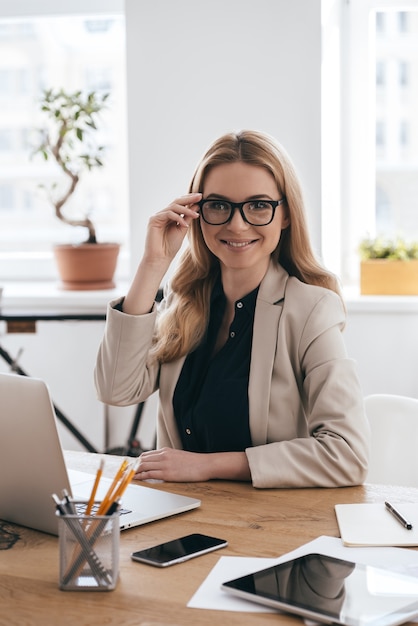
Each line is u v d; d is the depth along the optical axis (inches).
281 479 65.9
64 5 137.6
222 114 124.2
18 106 148.5
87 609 46.2
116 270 145.1
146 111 126.3
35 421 54.7
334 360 70.4
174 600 46.9
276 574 48.7
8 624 44.8
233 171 69.8
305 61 120.7
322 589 46.4
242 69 122.8
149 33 124.8
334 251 132.1
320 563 50.1
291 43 120.9
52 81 147.2
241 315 73.7
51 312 131.3
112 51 144.5
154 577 50.0
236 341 73.8
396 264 126.0
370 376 124.8
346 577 48.0
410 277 126.1
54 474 55.1
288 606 44.5
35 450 55.5
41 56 146.8
